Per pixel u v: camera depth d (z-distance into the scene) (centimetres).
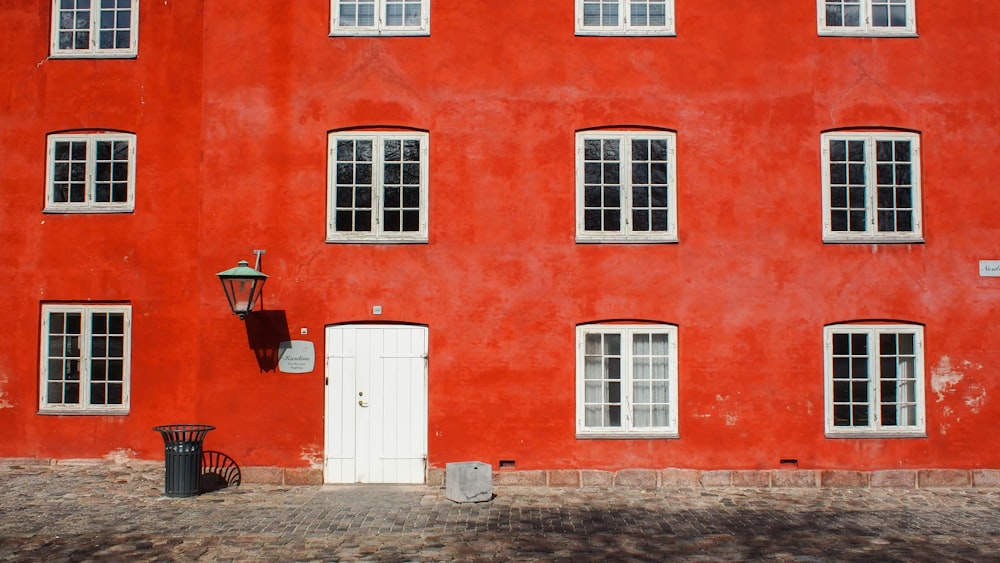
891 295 1196
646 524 983
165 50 1305
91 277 1285
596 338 1195
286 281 1187
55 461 1265
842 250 1198
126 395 1277
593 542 909
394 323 1189
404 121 1202
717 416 1180
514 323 1185
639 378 1192
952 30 1225
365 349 1185
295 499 1091
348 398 1181
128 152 1299
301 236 1191
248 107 1202
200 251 1191
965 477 1180
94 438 1268
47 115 1299
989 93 1222
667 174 1207
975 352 1194
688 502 1088
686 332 1187
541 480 1167
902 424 1195
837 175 1215
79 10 1307
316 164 1198
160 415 1271
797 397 1184
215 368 1180
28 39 1307
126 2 1311
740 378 1184
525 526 970
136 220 1290
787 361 1186
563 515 1021
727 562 844
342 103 1204
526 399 1177
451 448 1173
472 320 1184
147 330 1280
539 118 1205
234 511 1027
